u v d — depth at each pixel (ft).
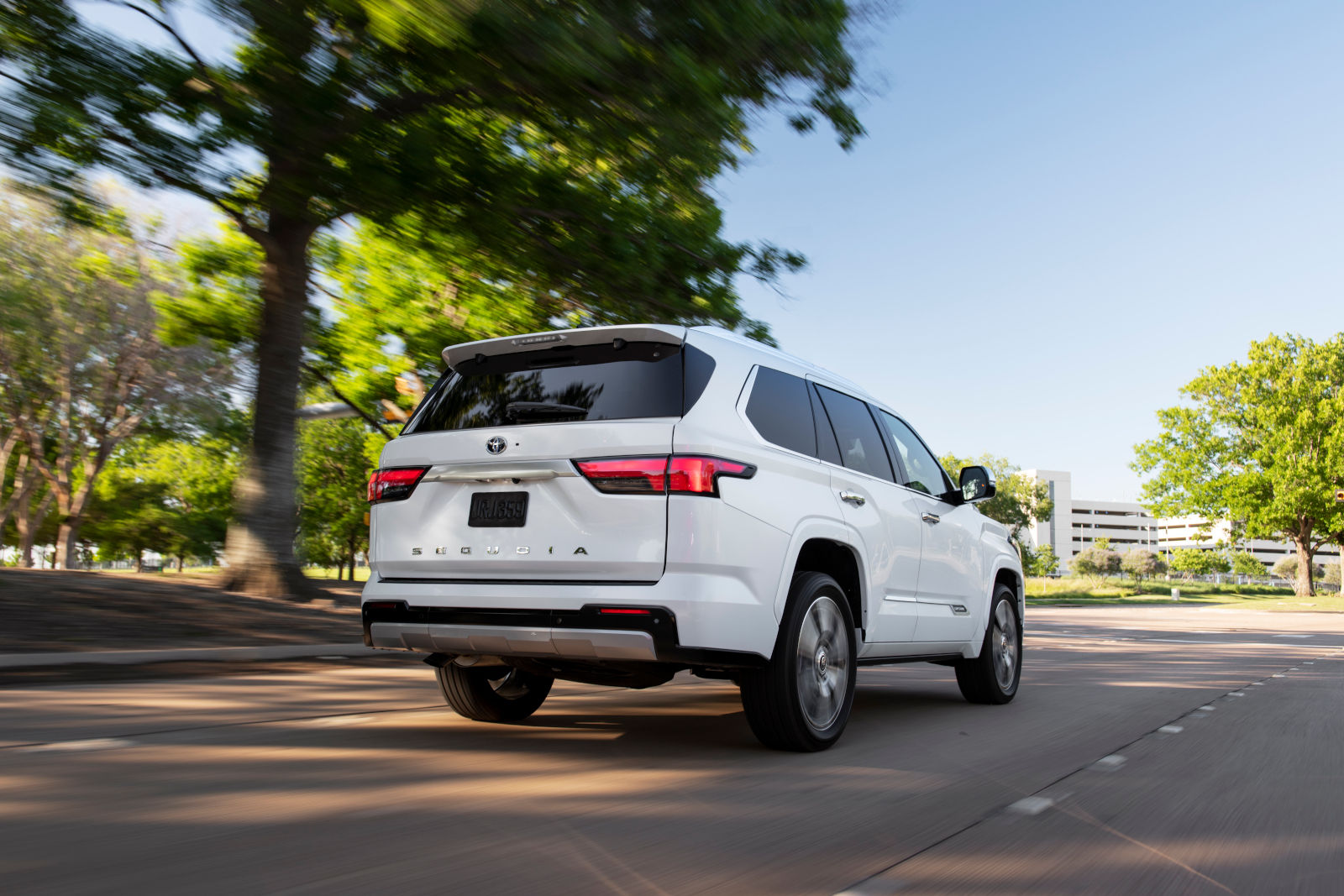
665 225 41.45
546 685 18.99
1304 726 20.30
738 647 13.98
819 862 9.82
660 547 13.64
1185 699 25.21
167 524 176.45
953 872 9.60
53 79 27.63
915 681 29.40
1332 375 189.78
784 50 32.14
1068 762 15.74
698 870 9.46
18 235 89.15
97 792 12.05
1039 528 574.97
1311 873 9.87
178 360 114.73
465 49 27.20
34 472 150.92
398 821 10.96
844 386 19.17
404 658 30.71
